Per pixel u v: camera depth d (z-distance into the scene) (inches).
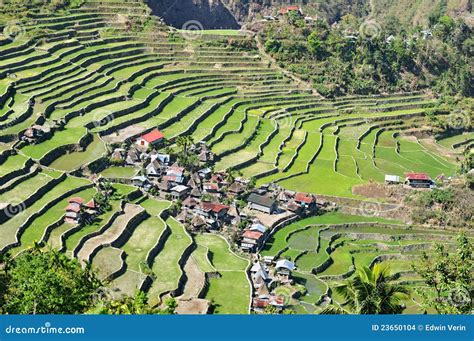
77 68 6107.3
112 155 4965.6
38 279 2297.0
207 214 4498.0
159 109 5944.9
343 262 4416.8
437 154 6491.1
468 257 2753.4
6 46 5999.0
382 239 4803.2
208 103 6358.3
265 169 5442.9
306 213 4975.4
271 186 5182.1
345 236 4795.8
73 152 4918.8
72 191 4377.5
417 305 3794.3
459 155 6515.8
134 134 5334.6
